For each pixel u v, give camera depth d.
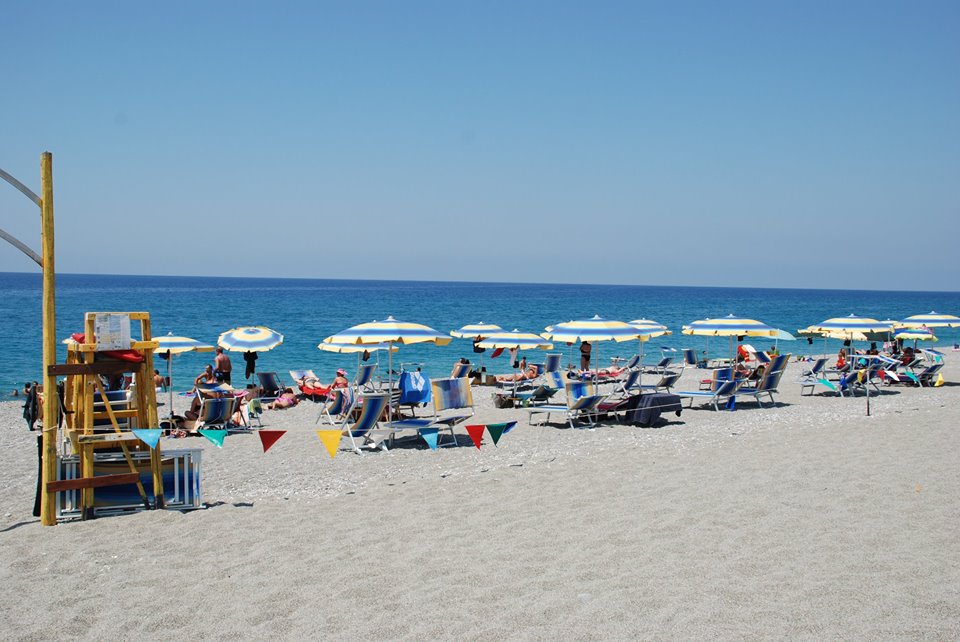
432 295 130.38
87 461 6.55
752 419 12.48
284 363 26.56
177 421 12.45
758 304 103.50
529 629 4.11
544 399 14.99
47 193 6.20
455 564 5.21
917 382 17.30
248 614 4.43
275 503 7.05
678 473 7.89
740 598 4.44
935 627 3.96
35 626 4.30
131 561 5.40
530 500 6.92
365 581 4.92
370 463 9.20
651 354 31.80
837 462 8.20
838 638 3.87
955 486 6.98
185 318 53.91
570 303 97.00
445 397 11.04
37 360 25.72
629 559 5.21
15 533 6.14
